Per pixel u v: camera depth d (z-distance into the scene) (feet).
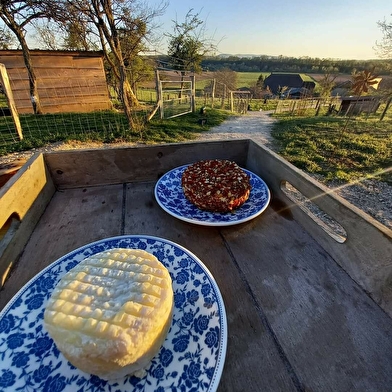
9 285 1.99
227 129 21.89
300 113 34.42
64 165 3.22
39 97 22.27
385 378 1.45
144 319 1.28
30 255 2.26
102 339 1.19
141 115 23.07
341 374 1.47
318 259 2.28
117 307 1.32
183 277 1.89
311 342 1.62
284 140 18.31
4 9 16.62
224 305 1.84
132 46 20.18
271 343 1.61
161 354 1.42
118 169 3.44
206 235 2.58
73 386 1.32
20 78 21.36
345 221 2.12
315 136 18.76
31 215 2.61
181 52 35.27
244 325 1.72
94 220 2.76
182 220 2.70
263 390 1.39
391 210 9.86
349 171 13.04
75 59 22.31
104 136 16.42
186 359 1.40
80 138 15.72
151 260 1.63
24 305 1.65
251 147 3.78
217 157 3.84
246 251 2.37
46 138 15.15
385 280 1.81
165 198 3.01
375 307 1.84
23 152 13.26
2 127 17.56
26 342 1.48
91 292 1.41
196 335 1.52
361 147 16.08
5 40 23.09
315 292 1.96
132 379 1.33
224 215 2.78
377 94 32.12
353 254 2.07
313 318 1.77
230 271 2.16
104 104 25.02
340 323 1.74
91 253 2.07
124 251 1.71
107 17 13.96
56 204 3.02
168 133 18.71
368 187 11.52
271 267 2.20
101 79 23.99
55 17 16.05
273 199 3.16
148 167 3.56
